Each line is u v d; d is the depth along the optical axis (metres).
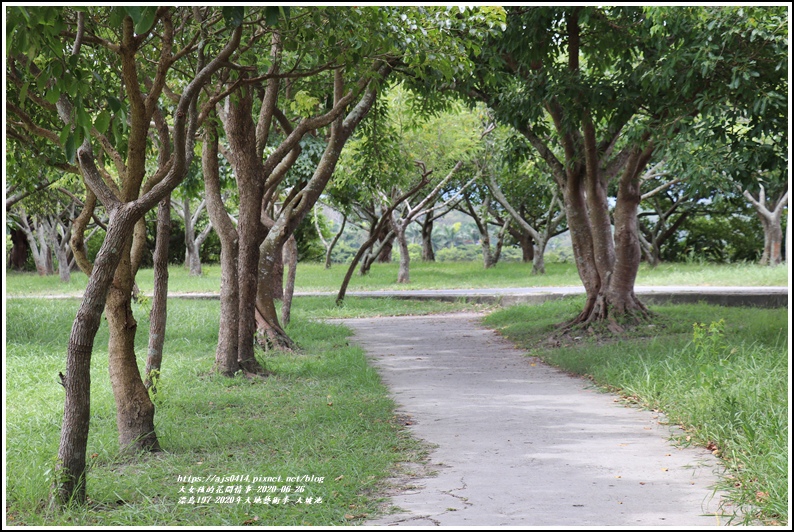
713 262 37.25
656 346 10.96
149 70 8.34
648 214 35.53
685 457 5.88
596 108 11.62
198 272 33.78
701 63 10.21
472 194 37.75
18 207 33.88
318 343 13.59
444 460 5.87
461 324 17.95
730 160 10.56
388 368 11.06
